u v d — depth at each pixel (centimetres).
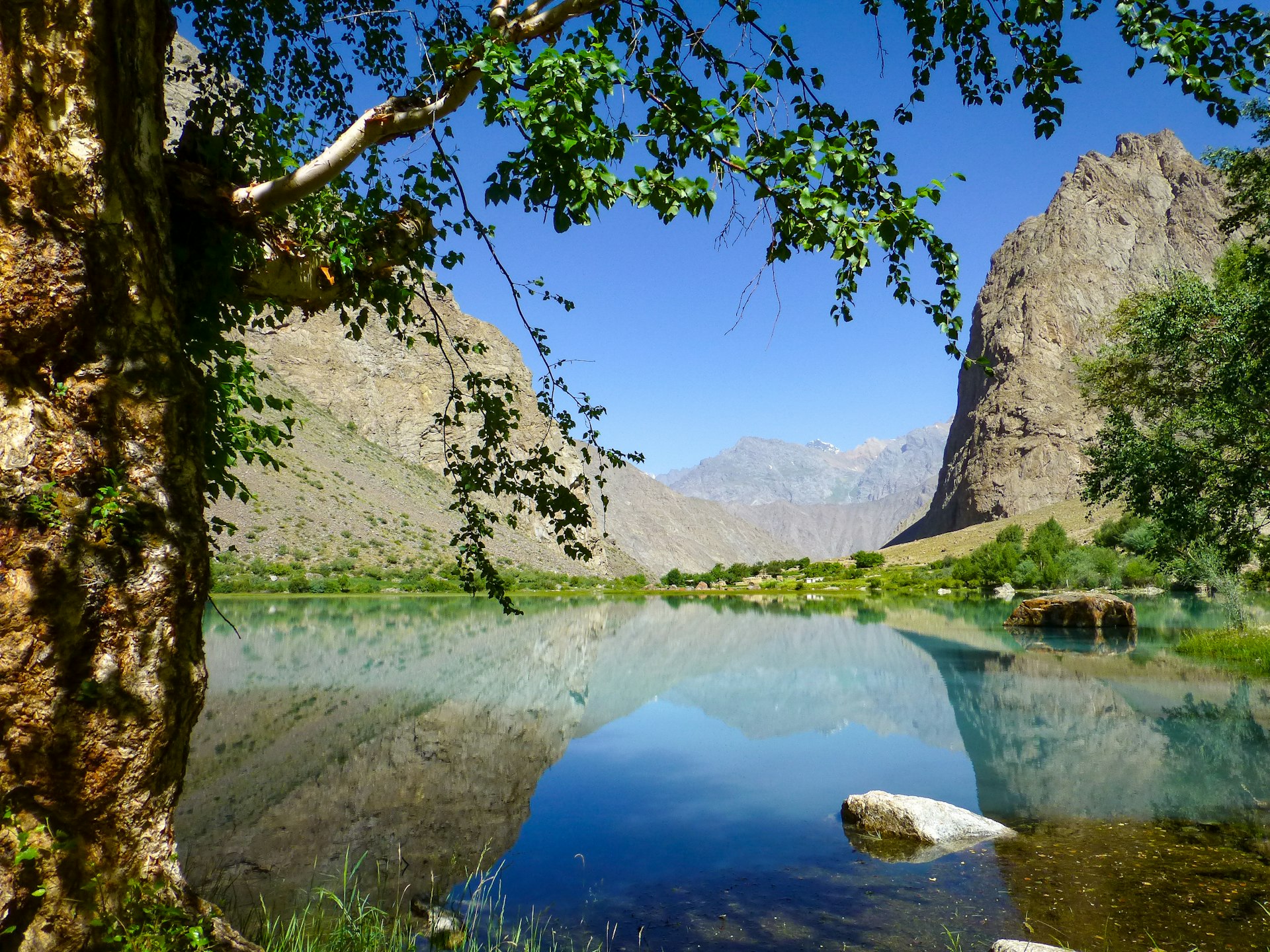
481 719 1247
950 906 525
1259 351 1088
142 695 256
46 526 238
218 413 373
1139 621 2739
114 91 263
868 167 292
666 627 3119
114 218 261
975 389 19688
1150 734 1066
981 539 10731
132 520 257
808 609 4294
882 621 3297
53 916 232
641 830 712
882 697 1484
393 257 409
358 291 413
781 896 552
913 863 618
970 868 598
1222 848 626
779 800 823
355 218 387
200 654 290
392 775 890
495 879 586
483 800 805
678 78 279
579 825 724
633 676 1795
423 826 710
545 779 898
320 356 10969
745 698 1504
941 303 294
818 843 677
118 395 261
